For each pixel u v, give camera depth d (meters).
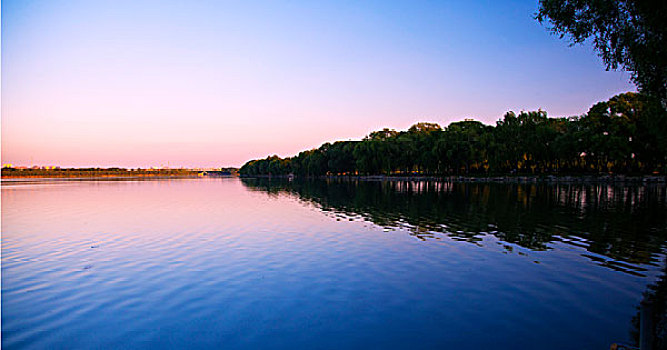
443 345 9.21
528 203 40.22
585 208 35.19
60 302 12.20
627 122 77.81
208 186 105.56
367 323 10.49
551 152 95.19
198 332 10.05
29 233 24.84
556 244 20.08
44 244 21.16
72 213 36.34
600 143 80.50
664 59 14.11
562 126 98.94
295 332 9.99
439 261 16.77
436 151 106.44
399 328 10.16
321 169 178.12
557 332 9.85
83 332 10.11
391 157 127.62
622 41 14.44
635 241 20.66
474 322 10.48
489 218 29.67
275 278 14.52
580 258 17.11
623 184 75.31
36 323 10.66
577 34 14.80
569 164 97.88
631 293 12.63
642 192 54.12
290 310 11.42
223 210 38.31
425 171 128.25
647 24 13.59
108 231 25.47
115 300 12.36
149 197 58.69
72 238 22.95
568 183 81.69
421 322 10.51
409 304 11.80
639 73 15.62
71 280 14.43
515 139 98.06
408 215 32.25
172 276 14.88
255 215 33.75
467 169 109.44
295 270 15.56
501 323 10.41
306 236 22.95
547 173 98.56
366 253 18.38
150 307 11.75
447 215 31.77
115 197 58.88
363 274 14.95
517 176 97.06
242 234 23.86
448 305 11.70
